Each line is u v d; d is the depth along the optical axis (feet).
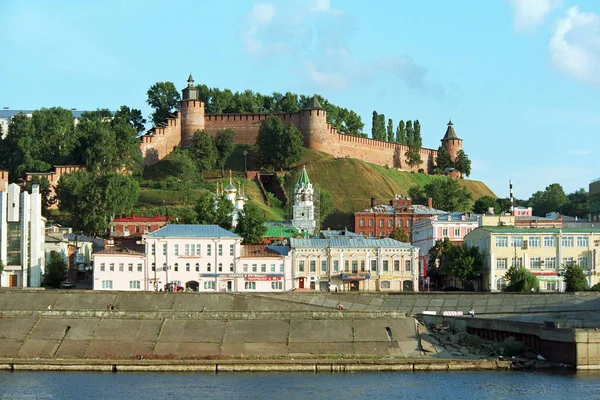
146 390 560.61
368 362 628.69
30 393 551.18
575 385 567.18
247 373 617.62
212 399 538.47
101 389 562.66
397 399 538.47
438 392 554.87
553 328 635.66
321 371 623.36
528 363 631.56
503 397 539.29
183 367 623.77
